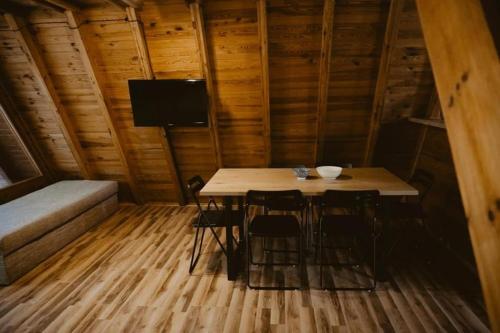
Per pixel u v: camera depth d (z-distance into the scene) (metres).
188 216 4.14
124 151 4.00
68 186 4.04
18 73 3.42
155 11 2.94
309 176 2.79
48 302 2.38
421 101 3.43
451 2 0.65
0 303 2.38
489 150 0.58
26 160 4.22
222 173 2.93
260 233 2.39
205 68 3.17
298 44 3.02
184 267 2.83
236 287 2.50
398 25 2.73
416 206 2.81
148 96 3.37
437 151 3.16
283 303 2.29
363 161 3.97
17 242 2.70
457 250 2.80
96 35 3.12
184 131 3.79
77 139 4.02
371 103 3.42
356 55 3.07
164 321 2.14
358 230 2.42
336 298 2.32
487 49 0.56
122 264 2.92
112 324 2.13
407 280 2.51
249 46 3.08
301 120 3.60
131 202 4.73
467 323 2.04
